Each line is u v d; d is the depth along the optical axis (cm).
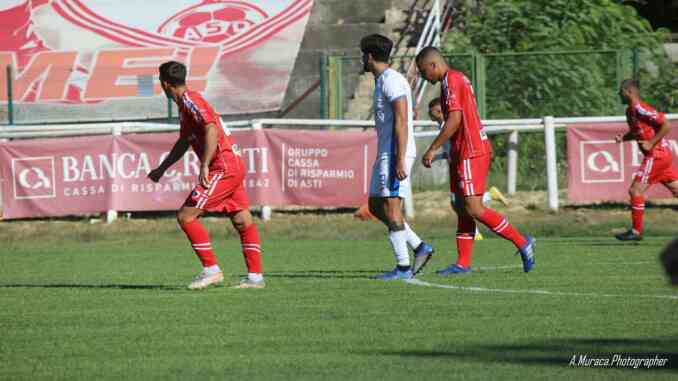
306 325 2684
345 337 2508
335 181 6259
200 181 3297
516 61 7481
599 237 5588
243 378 2067
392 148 3584
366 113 8288
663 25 11431
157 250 5241
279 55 8488
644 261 4228
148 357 2298
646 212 6269
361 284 3531
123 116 8381
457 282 3562
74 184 6306
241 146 6231
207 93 8306
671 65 7975
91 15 8875
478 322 2692
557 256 4453
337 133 6256
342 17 9288
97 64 8562
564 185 6981
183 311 2950
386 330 2595
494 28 8650
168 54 8544
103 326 2722
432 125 6525
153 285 3641
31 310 3023
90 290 3503
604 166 6306
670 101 7650
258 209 6431
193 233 3391
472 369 2117
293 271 4072
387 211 3659
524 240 3741
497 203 6550
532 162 7156
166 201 6262
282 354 2312
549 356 2234
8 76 7675
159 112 8400
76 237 5966
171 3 8900
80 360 2275
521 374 2062
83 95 8425
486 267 4091
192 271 4175
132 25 8800
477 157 3672
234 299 3183
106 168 6288
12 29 8831
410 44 8900
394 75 3559
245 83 8344
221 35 8644
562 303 3011
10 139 6969
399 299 3141
